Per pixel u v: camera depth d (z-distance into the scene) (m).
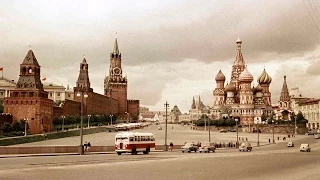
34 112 156.50
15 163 46.19
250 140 169.62
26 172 35.81
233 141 157.75
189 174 38.66
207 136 183.12
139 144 73.44
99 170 39.59
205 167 46.56
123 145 71.25
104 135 165.75
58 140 133.75
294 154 80.81
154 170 41.25
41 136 133.25
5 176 32.56
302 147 96.88
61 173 35.72
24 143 118.06
